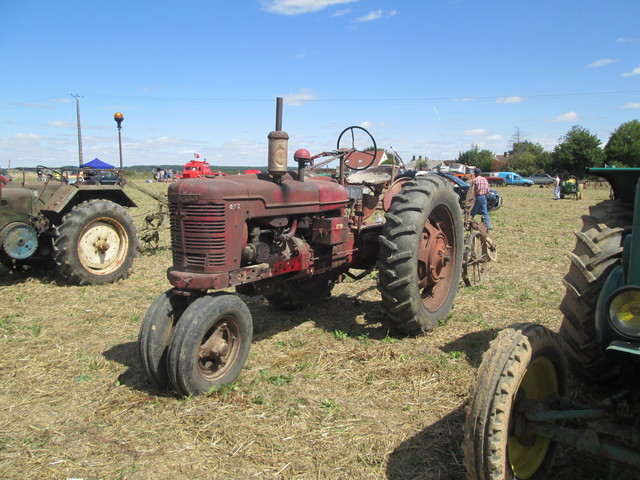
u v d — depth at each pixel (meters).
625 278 2.27
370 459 2.68
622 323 1.83
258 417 3.12
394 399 3.35
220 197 3.41
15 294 6.24
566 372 2.48
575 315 2.91
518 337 2.18
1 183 6.48
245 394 3.43
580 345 2.93
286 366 3.93
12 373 3.87
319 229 4.32
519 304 5.49
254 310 5.46
